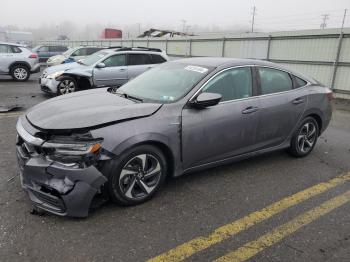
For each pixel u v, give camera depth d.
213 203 3.83
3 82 14.41
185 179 4.43
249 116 4.45
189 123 3.88
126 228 3.26
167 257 2.88
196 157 4.07
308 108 5.23
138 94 4.34
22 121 3.70
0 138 5.84
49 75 10.52
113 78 10.79
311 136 5.53
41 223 3.27
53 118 3.44
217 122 4.12
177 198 3.91
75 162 3.20
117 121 3.42
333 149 6.06
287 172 4.85
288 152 5.52
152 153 3.68
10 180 4.15
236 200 3.93
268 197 4.05
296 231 3.34
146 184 3.73
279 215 3.64
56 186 3.18
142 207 3.67
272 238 3.21
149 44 27.05
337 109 10.71
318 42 13.66
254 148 4.70
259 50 16.53
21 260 2.75
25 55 14.91
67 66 11.08
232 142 4.37
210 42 19.86
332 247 3.10
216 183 4.36
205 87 4.13
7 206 3.54
